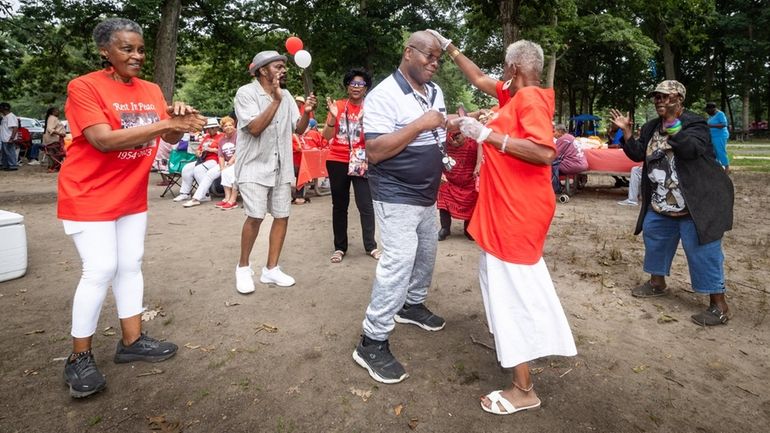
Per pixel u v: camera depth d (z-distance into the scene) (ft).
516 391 7.88
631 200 27.53
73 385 8.00
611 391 8.41
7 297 12.63
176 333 10.62
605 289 13.48
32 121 75.92
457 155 17.81
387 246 8.70
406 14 74.49
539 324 7.75
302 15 68.90
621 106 125.70
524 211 7.50
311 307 12.12
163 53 45.50
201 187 27.17
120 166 8.37
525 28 50.62
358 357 9.11
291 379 8.75
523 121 7.27
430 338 10.47
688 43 87.92
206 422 7.52
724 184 11.08
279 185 13.07
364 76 15.34
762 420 7.64
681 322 11.32
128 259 8.99
